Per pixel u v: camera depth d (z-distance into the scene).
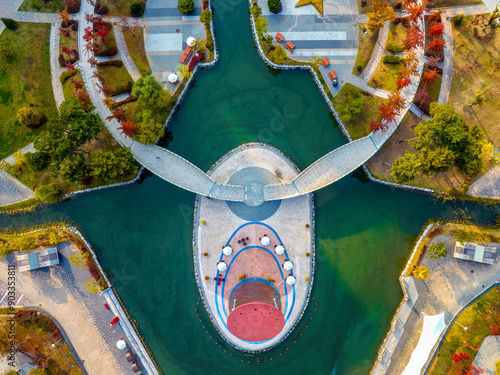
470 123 65.12
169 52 66.56
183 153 66.94
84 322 64.06
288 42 65.94
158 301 65.19
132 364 63.00
